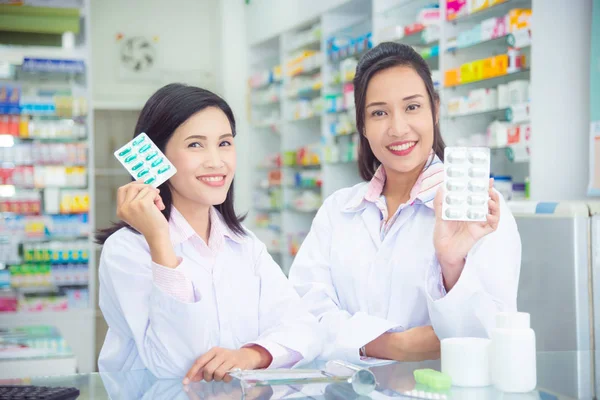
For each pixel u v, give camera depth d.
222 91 8.85
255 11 8.44
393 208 1.96
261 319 1.71
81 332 6.63
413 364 1.44
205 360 1.46
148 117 1.62
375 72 1.82
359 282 1.92
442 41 4.59
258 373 1.34
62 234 6.68
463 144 4.51
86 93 6.75
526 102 3.91
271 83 8.09
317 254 2.03
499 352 1.24
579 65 3.71
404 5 5.35
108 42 9.05
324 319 1.85
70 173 6.69
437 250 1.64
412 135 1.81
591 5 3.72
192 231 1.65
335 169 6.61
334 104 6.46
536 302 2.58
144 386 1.36
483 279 1.70
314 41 6.88
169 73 9.11
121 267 1.58
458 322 1.65
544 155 3.78
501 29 4.08
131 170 1.54
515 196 4.03
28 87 6.71
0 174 6.54
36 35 6.69
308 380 1.31
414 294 1.85
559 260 2.48
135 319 1.55
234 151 1.64
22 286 6.54
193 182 1.58
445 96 4.60
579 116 3.70
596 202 2.51
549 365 1.45
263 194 8.31
